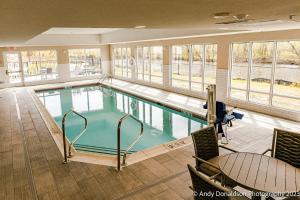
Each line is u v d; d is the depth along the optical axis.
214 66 10.55
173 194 3.64
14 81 15.05
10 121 7.45
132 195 3.63
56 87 14.80
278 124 6.91
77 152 5.16
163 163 4.60
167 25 4.94
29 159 4.86
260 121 7.22
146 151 5.16
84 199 3.55
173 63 12.23
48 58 16.44
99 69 18.31
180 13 3.09
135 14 3.10
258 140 5.68
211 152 3.78
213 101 5.12
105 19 3.58
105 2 2.20
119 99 12.88
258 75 8.84
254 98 9.01
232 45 8.94
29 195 3.67
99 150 6.42
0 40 7.79
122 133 8.05
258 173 2.86
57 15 2.96
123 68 17.00
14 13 2.70
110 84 15.20
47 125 7.05
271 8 2.87
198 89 11.23
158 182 3.96
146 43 13.86
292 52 8.00
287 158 3.53
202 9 2.79
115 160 4.77
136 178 4.09
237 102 9.02
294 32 6.91
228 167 3.00
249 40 8.22
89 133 8.05
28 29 4.66
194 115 8.62
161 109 10.28
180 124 8.85
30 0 2.01
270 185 2.61
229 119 5.94
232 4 2.50
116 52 17.53
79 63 17.41
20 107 9.30
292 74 8.32
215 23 4.62
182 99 10.60
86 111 10.77
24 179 4.12
